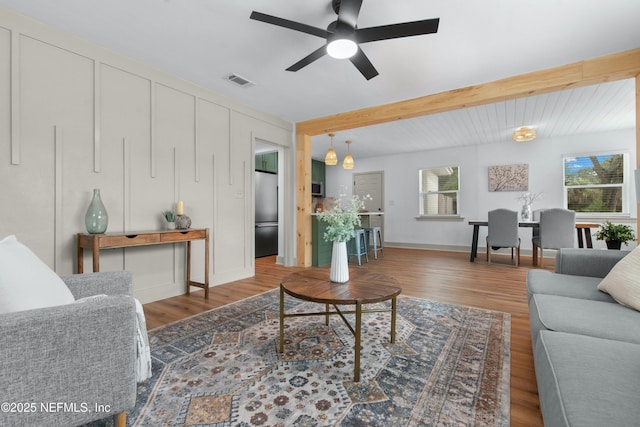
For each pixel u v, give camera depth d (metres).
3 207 2.11
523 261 5.23
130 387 1.13
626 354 0.96
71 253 2.42
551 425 0.77
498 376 1.61
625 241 3.99
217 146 3.59
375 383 1.55
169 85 3.09
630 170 5.04
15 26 2.14
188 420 1.27
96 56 2.55
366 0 2.00
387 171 7.52
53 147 2.33
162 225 3.03
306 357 1.82
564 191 5.55
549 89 2.96
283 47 2.59
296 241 4.86
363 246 5.79
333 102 3.88
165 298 3.07
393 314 2.00
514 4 2.03
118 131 2.71
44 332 0.95
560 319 1.31
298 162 4.76
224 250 3.69
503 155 6.08
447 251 6.57
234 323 2.37
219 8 2.09
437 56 2.70
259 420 1.27
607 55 2.67
